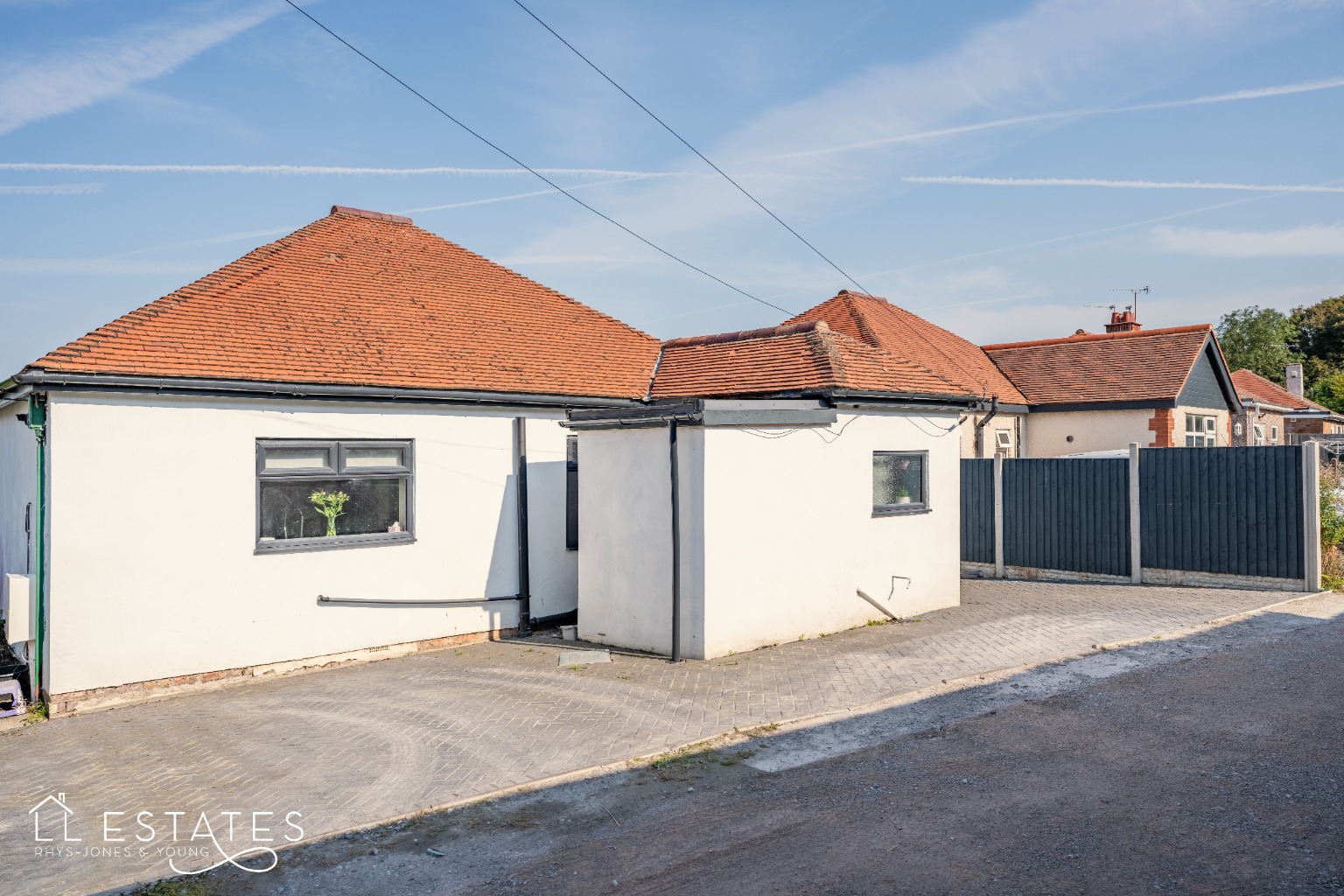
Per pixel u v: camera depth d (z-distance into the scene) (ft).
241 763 23.70
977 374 70.33
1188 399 70.18
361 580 34.96
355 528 35.12
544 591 40.88
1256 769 20.24
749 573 34.40
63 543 28.30
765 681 29.81
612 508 36.42
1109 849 16.63
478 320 44.68
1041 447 71.77
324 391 33.35
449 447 37.68
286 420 33.06
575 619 41.98
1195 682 27.58
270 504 32.99
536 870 17.03
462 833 18.94
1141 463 46.83
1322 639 32.45
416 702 29.07
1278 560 42.27
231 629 31.65
